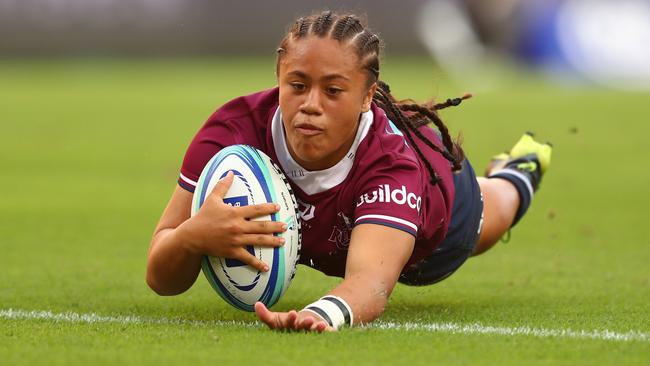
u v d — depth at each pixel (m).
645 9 89.25
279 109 15.73
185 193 16.06
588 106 68.62
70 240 27.62
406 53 102.56
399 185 15.27
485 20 97.88
